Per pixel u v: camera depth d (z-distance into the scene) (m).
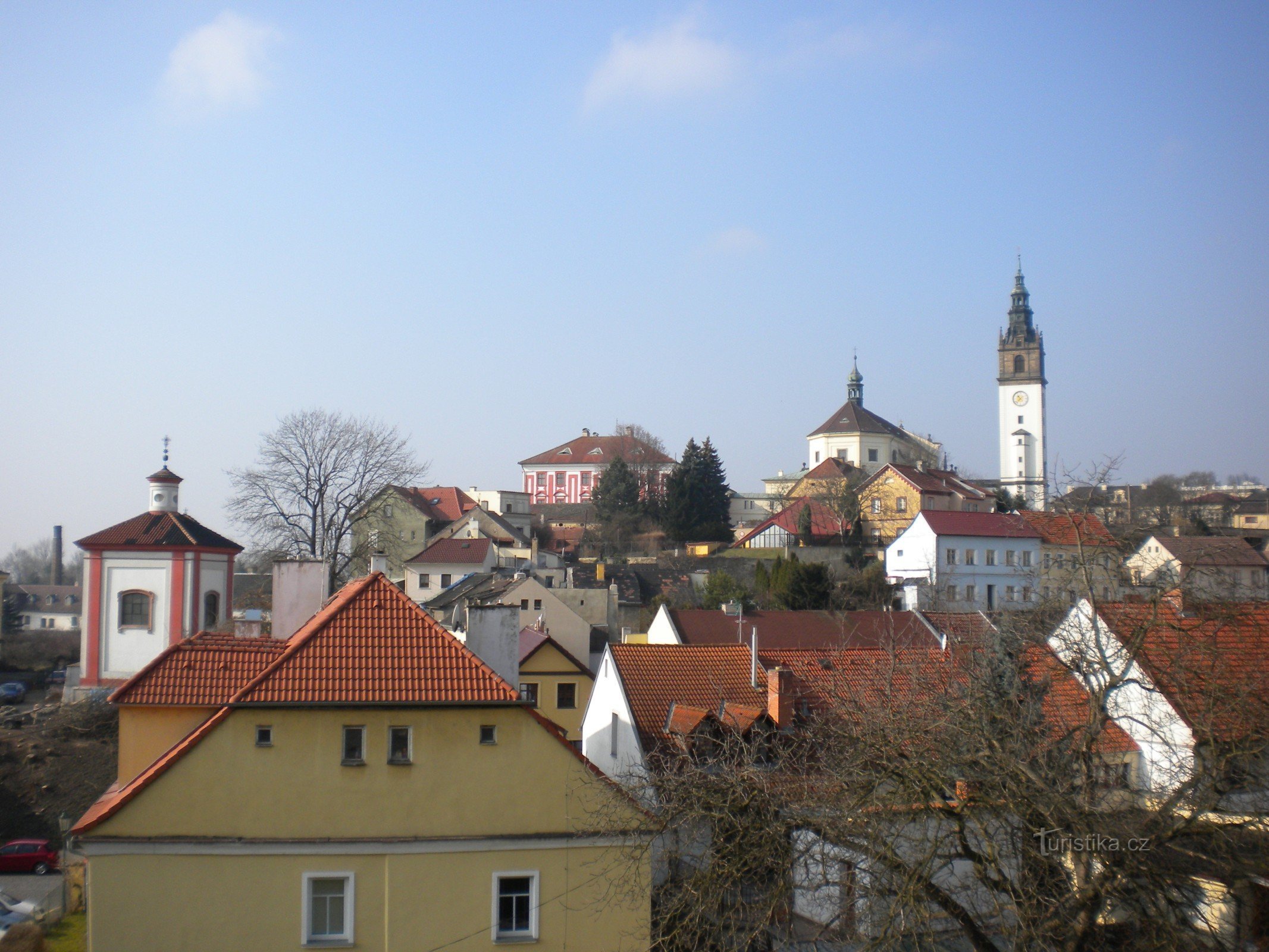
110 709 58.47
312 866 20.58
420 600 97.38
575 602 77.69
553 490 172.50
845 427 161.00
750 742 31.69
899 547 91.62
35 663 91.94
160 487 63.25
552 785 21.52
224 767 20.62
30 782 52.25
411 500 125.50
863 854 20.19
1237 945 18.88
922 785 19.19
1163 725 22.16
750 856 19.31
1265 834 18.67
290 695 20.88
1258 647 24.80
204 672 24.17
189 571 60.59
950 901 18.91
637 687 37.38
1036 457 182.62
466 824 21.11
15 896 39.66
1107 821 18.38
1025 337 184.75
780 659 39.16
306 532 76.25
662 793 22.41
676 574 96.38
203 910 20.30
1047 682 22.66
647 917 21.22
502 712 21.53
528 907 21.14
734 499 160.38
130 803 20.36
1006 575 90.44
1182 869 18.92
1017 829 19.94
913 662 24.98
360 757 21.08
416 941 20.69
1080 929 18.12
